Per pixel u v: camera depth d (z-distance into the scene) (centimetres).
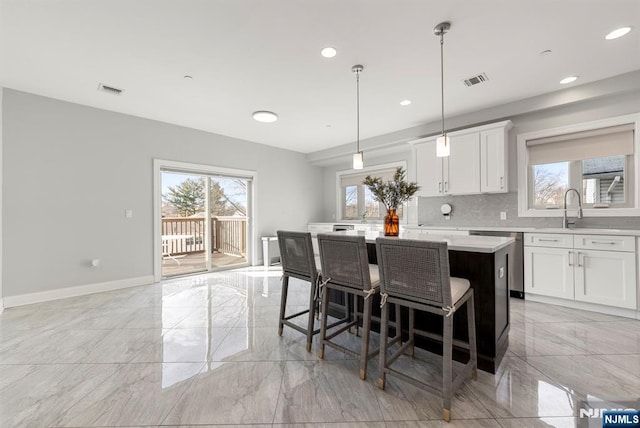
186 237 483
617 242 268
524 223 360
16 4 182
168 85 304
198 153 467
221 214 518
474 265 188
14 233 312
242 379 175
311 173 654
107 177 375
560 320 265
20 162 315
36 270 325
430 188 418
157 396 159
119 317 280
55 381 173
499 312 191
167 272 460
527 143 358
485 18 201
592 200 324
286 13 195
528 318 270
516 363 191
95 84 301
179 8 189
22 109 316
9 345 221
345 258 184
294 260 226
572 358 197
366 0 183
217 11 192
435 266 143
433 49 239
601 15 197
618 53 245
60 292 340
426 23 206
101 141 371
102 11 191
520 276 328
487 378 175
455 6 189
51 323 264
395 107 369
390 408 149
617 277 269
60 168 340
